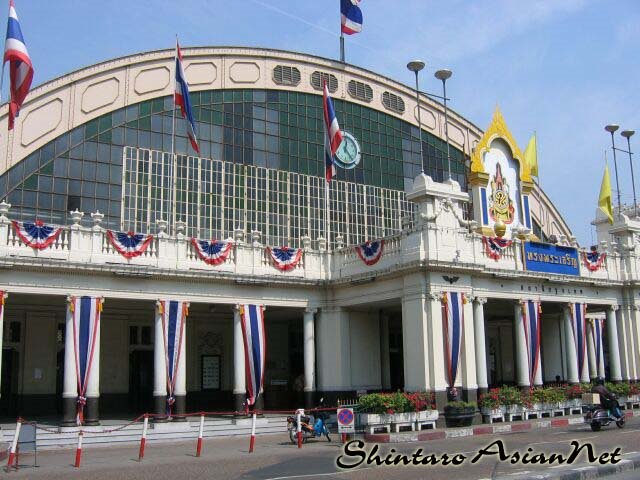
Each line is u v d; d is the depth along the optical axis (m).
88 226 34.19
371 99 45.91
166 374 28.02
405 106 47.62
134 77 37.44
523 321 32.78
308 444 24.12
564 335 38.16
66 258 26.59
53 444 24.52
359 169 44.38
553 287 34.62
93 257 27.12
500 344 45.53
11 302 30.48
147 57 37.97
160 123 37.72
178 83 32.25
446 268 28.75
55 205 33.78
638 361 38.06
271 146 41.12
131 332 34.56
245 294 30.88
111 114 36.31
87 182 34.84
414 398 26.59
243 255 31.14
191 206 37.44
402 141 47.00
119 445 25.14
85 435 25.28
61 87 35.12
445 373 28.14
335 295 33.19
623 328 38.38
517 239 33.09
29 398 31.27
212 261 30.09
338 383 32.31
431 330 28.08
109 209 35.09
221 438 27.16
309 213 41.56
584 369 35.41
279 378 39.44
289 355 40.22
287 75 42.66
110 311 33.56
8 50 26.20
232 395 37.47
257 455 20.88
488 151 36.44
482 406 28.98
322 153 43.09
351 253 32.62
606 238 41.06
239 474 16.66
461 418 27.28
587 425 28.77
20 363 31.27
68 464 19.42
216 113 39.66
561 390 32.66
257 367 30.48
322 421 25.77
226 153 39.38
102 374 33.19
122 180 35.78
